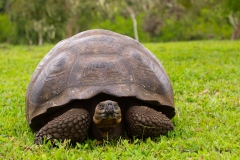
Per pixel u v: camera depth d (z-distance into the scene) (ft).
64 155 12.92
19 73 33.71
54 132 13.47
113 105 12.65
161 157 12.94
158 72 15.08
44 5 121.29
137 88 13.75
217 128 15.98
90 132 14.21
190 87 25.00
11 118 18.42
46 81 14.33
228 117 17.98
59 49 15.71
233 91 23.95
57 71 14.38
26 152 13.30
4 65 39.24
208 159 12.25
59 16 124.98
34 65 38.86
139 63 14.66
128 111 13.87
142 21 171.73
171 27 165.07
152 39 166.81
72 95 13.37
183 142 13.93
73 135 13.58
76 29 149.48
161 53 47.50
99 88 13.37
